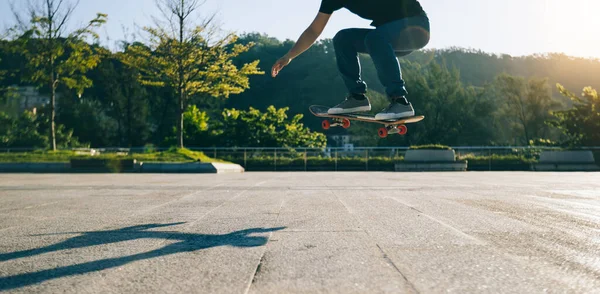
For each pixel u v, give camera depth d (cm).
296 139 3097
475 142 4288
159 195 545
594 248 204
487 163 2297
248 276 158
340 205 407
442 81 4334
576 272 161
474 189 632
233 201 459
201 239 234
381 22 335
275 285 146
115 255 195
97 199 493
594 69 9462
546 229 260
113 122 4884
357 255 191
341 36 368
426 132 4197
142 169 1791
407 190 610
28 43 2259
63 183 866
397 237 235
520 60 10156
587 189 634
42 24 2239
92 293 140
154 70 2484
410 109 338
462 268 167
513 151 2331
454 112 4184
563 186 718
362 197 496
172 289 143
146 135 5038
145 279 155
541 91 4497
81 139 4553
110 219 320
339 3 336
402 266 171
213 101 5672
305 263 177
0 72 2734
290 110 8419
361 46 364
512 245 212
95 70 4819
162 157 1986
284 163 2369
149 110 5178
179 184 803
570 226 272
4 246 217
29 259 188
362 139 4297
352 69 374
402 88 336
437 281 149
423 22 332
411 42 337
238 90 2553
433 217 316
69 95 4575
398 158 2352
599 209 367
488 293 136
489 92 4603
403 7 328
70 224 295
